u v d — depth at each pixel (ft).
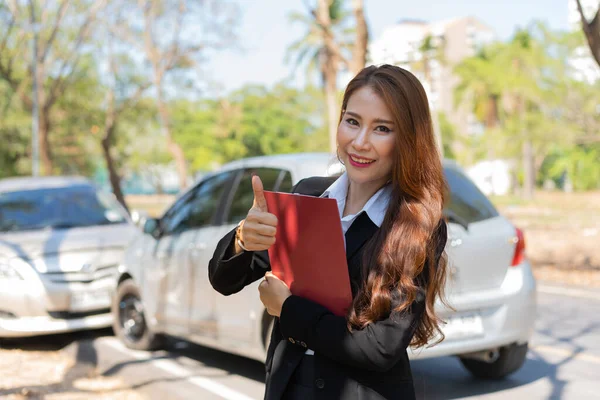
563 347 22.41
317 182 7.62
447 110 187.83
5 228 27.09
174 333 21.17
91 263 24.64
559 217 88.94
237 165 20.07
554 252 48.21
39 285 23.81
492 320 16.76
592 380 18.80
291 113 175.32
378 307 6.09
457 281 16.37
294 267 6.55
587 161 151.02
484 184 155.84
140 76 88.43
